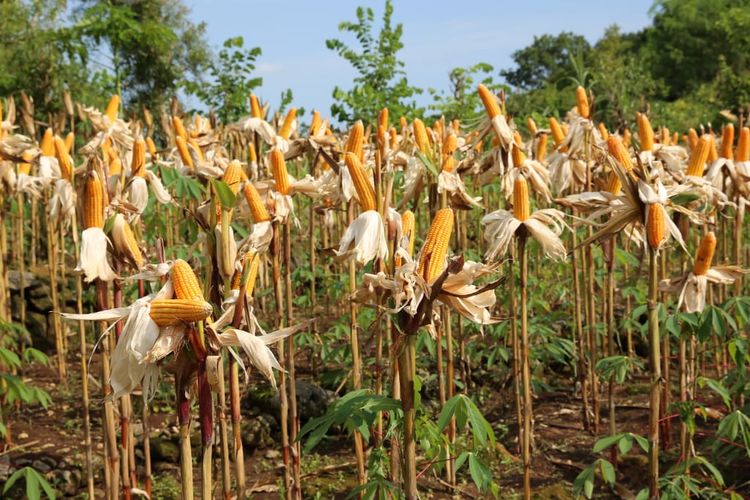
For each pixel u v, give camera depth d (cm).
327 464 514
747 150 526
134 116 715
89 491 422
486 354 598
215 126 663
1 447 523
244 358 550
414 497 246
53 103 1115
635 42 5609
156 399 594
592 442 536
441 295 247
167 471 509
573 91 2209
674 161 520
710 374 651
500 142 435
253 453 532
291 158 523
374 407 256
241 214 387
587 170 495
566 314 587
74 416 586
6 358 415
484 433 279
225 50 1185
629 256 583
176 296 214
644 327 498
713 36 3866
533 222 379
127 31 1900
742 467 468
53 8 1878
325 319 718
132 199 427
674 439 529
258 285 711
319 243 771
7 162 558
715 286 668
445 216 248
